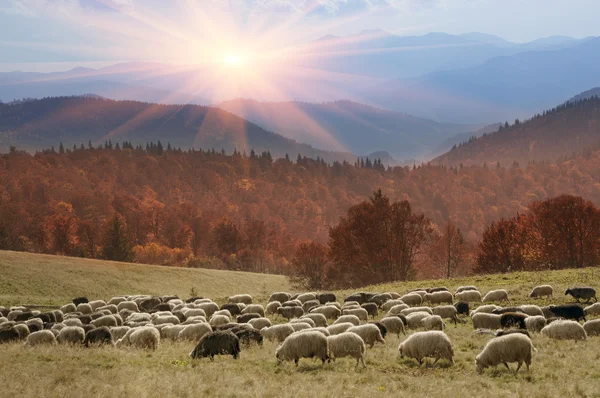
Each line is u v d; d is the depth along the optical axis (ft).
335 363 63.21
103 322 102.37
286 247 498.28
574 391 49.08
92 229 445.37
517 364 61.21
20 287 212.02
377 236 246.47
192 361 65.67
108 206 585.63
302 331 64.69
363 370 59.88
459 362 62.95
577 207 251.60
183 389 49.65
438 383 53.47
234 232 444.55
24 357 66.95
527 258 262.67
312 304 124.36
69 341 82.02
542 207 263.90
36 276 225.76
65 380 53.26
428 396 48.52
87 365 62.75
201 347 68.54
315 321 92.27
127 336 80.18
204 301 151.02
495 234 265.95
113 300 166.61
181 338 83.92
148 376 55.11
